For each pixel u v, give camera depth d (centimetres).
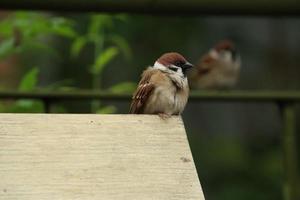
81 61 1716
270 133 2059
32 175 741
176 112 914
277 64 2077
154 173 761
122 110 1734
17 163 746
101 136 775
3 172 740
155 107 902
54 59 1691
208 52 1909
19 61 1667
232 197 1786
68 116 786
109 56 1105
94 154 763
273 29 2088
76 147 764
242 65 2064
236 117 2061
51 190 736
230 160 1862
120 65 1797
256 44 2072
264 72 2067
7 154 750
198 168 1859
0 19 1470
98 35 1130
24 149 755
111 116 793
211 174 1842
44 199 731
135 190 748
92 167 754
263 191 1794
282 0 1093
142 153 771
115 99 1063
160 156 772
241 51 2062
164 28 1839
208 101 1110
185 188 755
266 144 2022
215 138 1959
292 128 1100
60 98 1044
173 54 922
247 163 1861
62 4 1059
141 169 761
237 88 2045
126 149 771
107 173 754
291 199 1105
